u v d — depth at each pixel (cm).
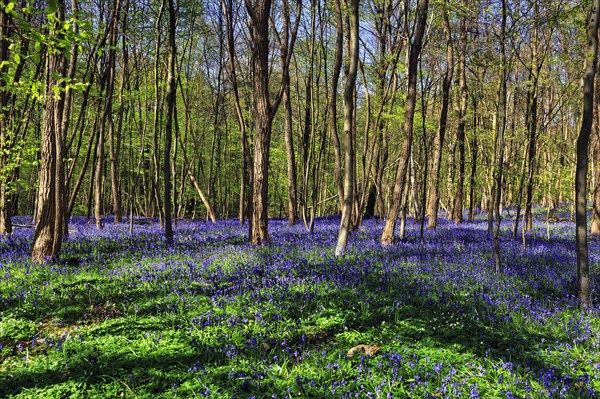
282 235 1602
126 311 673
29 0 578
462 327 612
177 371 478
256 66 1274
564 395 422
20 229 1714
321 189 3697
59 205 1034
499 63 1003
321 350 538
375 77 2159
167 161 1452
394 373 461
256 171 1286
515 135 1413
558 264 1055
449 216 3081
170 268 941
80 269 940
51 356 513
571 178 1694
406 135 1374
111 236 1542
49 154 1016
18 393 439
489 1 1012
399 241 1445
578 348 550
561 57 1249
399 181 1370
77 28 998
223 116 3444
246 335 566
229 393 428
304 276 865
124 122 2980
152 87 2719
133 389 445
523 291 828
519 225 2369
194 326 593
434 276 896
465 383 444
